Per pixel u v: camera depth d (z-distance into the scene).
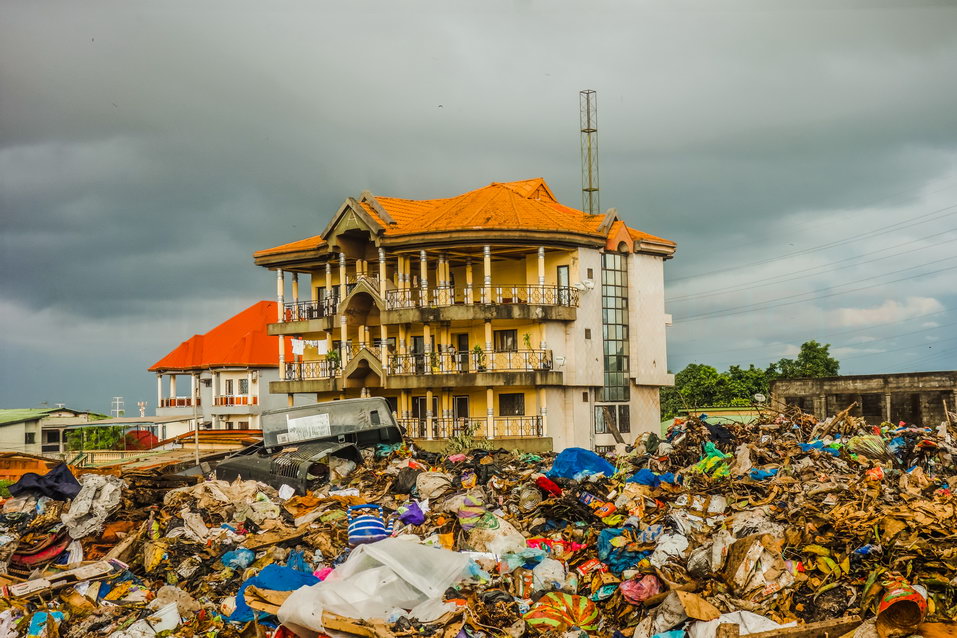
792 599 17.50
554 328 55.41
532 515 24.16
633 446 33.84
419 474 28.36
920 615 16.05
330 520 25.28
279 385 63.28
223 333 89.38
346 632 17.34
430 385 55.16
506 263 57.62
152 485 28.14
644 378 59.78
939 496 22.41
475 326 56.62
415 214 61.62
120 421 80.00
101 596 21.59
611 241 58.41
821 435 32.78
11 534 25.45
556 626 18.23
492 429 54.12
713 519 22.20
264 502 26.78
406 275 57.41
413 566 19.11
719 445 30.83
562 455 28.41
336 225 59.44
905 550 18.11
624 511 23.52
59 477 28.08
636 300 59.78
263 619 19.22
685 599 17.06
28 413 83.31
